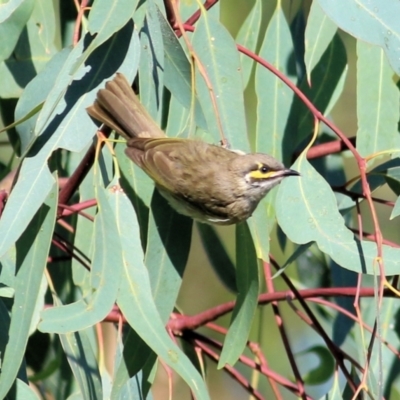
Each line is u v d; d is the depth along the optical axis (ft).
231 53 27.61
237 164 28.22
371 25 25.75
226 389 42.24
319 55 29.91
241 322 26.35
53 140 24.93
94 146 27.58
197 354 30.25
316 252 34.24
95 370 27.17
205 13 27.73
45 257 24.20
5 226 23.85
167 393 41.96
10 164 32.48
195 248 43.14
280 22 31.01
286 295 29.01
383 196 42.96
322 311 33.78
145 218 28.35
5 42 28.60
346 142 25.53
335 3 25.82
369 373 27.14
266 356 41.32
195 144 28.27
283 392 41.37
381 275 23.45
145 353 25.04
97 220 24.59
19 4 26.40
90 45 23.63
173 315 30.60
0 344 26.13
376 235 23.88
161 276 26.68
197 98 26.78
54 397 30.63
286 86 30.53
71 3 31.04
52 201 24.53
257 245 26.76
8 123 31.45
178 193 27.14
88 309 23.63
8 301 27.35
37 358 30.66
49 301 29.94
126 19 24.29
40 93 25.36
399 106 30.17
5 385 23.13
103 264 24.32
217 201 28.19
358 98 30.12
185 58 26.40
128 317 24.18
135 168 28.40
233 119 27.68
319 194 26.37
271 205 30.37
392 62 25.64
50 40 31.17
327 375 34.24
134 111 26.63
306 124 31.48
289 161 30.17
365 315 32.45
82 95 25.62
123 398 25.61
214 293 42.86
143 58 26.84
